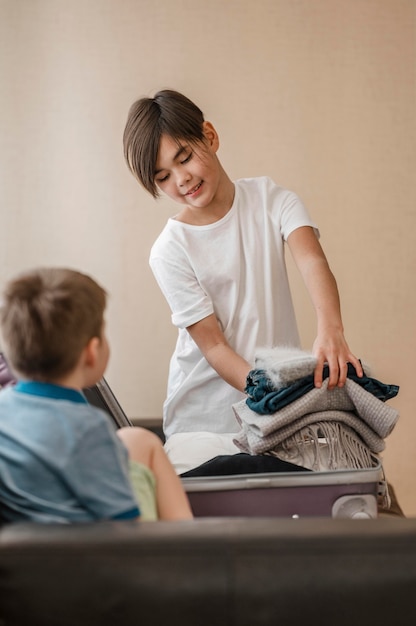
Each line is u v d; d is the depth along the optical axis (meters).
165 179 2.22
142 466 1.45
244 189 2.37
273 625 1.22
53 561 1.20
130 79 3.37
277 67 3.41
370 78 3.43
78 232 3.39
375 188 3.46
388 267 3.49
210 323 2.27
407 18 3.43
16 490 1.27
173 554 1.21
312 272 2.21
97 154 3.38
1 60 3.35
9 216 3.38
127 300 3.42
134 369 3.45
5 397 1.35
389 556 1.23
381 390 1.80
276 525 1.26
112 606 1.20
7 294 1.37
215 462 1.73
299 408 1.71
